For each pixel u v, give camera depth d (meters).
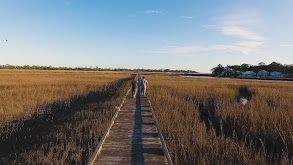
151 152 4.33
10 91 14.23
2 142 5.85
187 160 4.64
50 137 6.11
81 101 12.62
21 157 4.88
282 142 5.91
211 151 4.89
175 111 9.11
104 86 21.66
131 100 12.49
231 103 11.74
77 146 5.27
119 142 4.93
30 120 8.10
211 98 13.59
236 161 4.64
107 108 9.69
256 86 22.53
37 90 15.35
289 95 13.59
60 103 11.52
